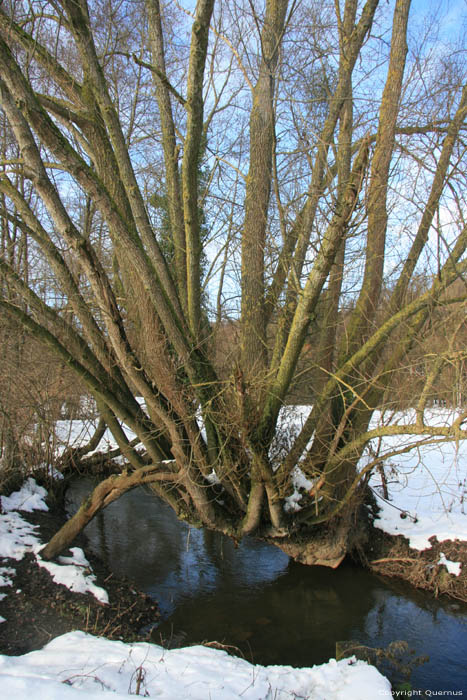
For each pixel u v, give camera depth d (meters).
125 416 6.59
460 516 8.27
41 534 7.53
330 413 6.61
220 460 6.47
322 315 7.55
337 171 6.15
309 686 4.39
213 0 4.67
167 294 6.13
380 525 8.17
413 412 6.48
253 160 6.89
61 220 5.59
